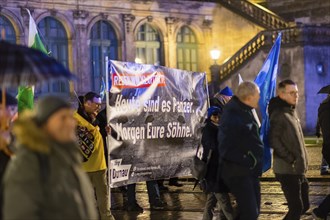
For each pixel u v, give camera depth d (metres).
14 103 7.77
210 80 39.78
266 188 16.08
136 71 12.30
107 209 10.73
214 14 42.59
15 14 34.81
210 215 10.29
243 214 8.41
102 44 38.50
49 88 35.34
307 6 42.62
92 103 10.62
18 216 4.94
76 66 37.22
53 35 36.56
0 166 6.70
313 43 34.84
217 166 9.46
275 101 9.28
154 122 12.68
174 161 13.16
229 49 41.81
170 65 41.22
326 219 10.75
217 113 9.64
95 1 37.84
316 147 26.69
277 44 11.38
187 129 13.44
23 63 5.75
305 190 9.58
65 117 5.20
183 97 13.35
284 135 9.09
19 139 5.13
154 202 13.35
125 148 12.12
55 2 36.25
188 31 42.28
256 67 36.72
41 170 5.04
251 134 8.48
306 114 34.50
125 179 12.17
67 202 5.10
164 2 40.81
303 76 34.44
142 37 40.47
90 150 10.51
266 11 39.34
